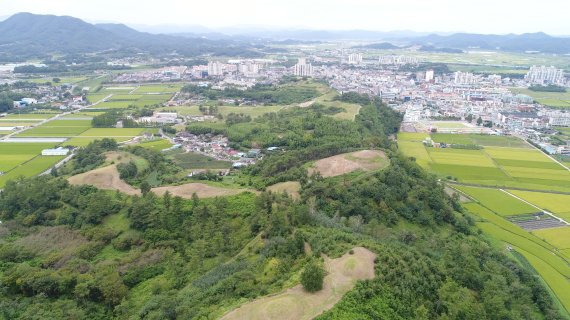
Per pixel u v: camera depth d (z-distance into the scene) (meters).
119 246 172.75
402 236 169.88
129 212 190.88
